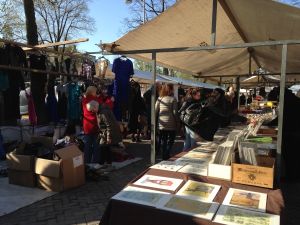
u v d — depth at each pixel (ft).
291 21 12.84
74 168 16.48
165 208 6.98
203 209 6.96
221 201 7.38
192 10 12.98
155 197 7.57
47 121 25.29
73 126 24.49
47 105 25.09
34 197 15.01
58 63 23.38
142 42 15.30
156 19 13.24
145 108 31.76
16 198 14.79
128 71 22.77
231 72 31.50
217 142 14.53
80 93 24.49
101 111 20.24
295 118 16.88
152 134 13.03
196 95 20.27
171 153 27.02
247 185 8.29
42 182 16.08
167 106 21.79
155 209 6.97
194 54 20.06
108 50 14.17
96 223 12.43
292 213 13.84
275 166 9.04
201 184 8.39
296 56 20.25
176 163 10.39
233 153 8.75
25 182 16.40
